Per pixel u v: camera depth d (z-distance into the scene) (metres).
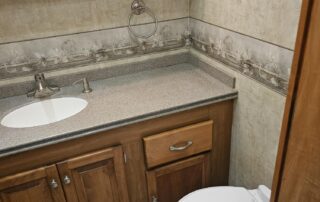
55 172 1.15
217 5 1.35
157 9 1.55
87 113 1.22
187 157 1.41
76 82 1.50
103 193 1.29
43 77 1.43
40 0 1.32
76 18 1.41
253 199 1.17
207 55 1.55
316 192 0.65
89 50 1.50
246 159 1.40
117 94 1.38
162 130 1.29
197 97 1.30
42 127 1.14
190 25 1.65
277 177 0.77
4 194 1.11
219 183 1.59
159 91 1.39
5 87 1.41
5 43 1.33
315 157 0.63
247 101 1.29
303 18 0.59
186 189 1.50
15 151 1.04
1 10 1.27
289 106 0.67
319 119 0.60
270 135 1.19
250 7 1.14
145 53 1.63
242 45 1.24
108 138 1.20
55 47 1.43
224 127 1.43
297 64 0.63
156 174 1.36
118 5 1.47
